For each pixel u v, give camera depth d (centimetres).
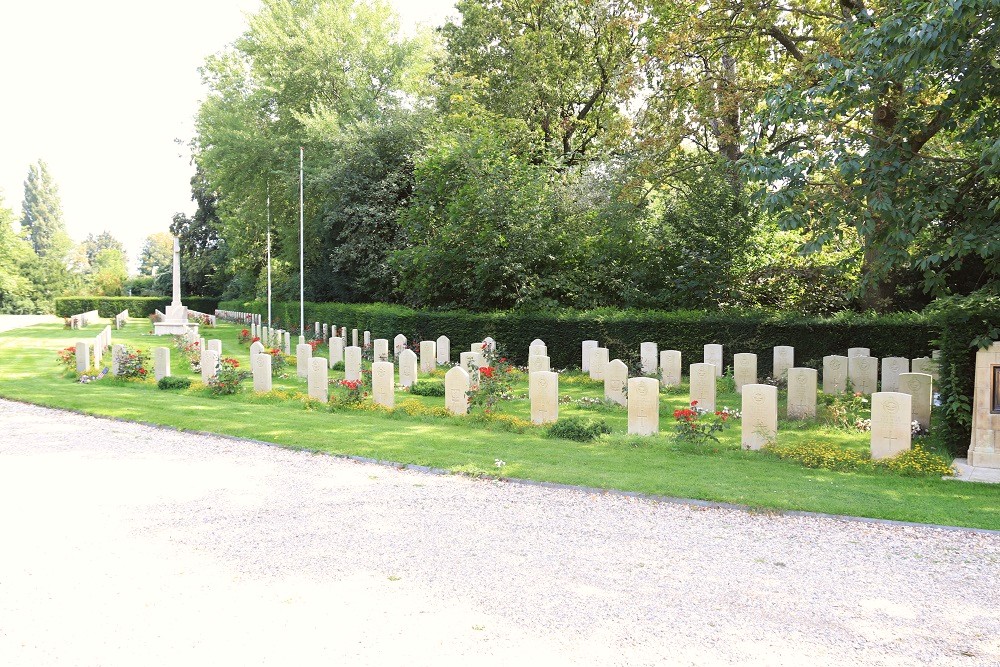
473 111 3450
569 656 522
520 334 2478
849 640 552
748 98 2306
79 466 1097
